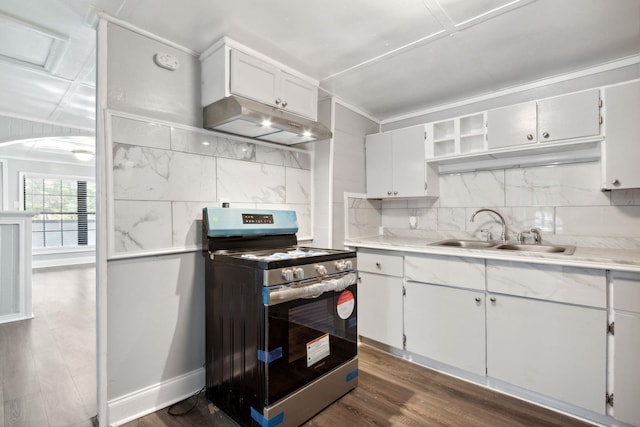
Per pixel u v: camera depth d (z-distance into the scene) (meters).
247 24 1.70
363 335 2.60
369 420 1.66
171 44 1.85
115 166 1.62
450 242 2.59
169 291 1.82
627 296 1.53
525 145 2.16
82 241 6.81
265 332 1.46
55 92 2.75
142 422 1.64
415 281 2.29
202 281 1.97
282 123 1.94
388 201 3.24
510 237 2.48
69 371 2.13
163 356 1.80
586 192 2.17
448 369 2.17
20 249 3.15
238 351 1.63
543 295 1.76
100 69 1.60
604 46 1.90
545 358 1.75
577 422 1.65
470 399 1.85
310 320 1.67
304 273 1.62
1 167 5.80
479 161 2.63
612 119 1.87
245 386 1.58
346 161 2.81
